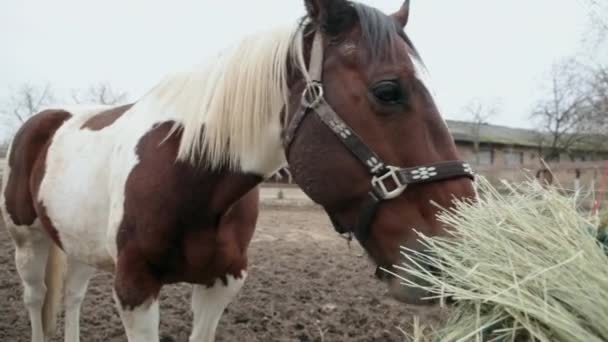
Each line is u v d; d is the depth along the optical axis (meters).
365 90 1.51
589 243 1.23
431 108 1.50
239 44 1.91
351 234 1.65
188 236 1.94
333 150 1.56
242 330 3.43
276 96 1.77
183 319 3.67
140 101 2.35
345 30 1.61
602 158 26.62
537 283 1.15
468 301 1.25
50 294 3.03
